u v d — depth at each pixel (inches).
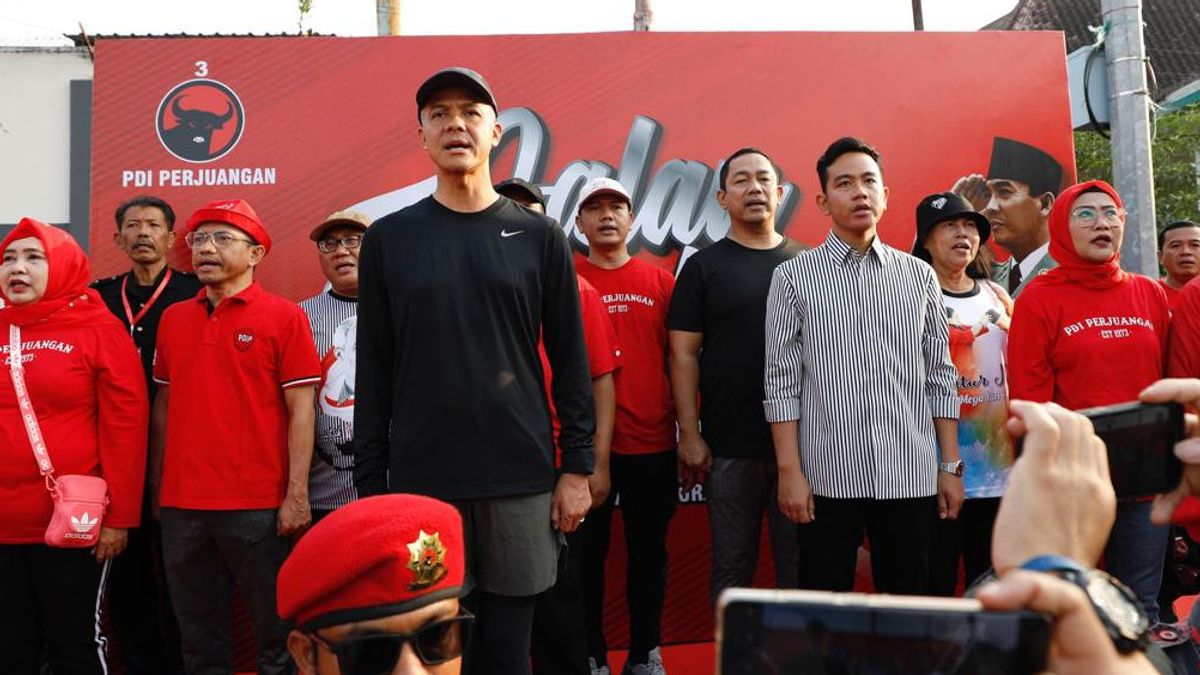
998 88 168.9
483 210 95.3
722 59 163.5
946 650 26.5
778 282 121.2
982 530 139.5
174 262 155.2
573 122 160.7
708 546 158.2
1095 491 33.9
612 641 156.6
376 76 159.3
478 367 90.4
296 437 124.8
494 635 91.1
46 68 434.0
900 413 115.3
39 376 120.1
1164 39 583.8
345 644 51.4
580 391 97.6
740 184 138.3
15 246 122.2
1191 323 128.3
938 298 122.0
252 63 157.8
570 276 98.2
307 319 130.6
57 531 114.7
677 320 138.5
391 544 51.3
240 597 150.3
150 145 156.0
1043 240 168.7
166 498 122.5
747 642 27.5
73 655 119.4
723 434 133.7
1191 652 67.3
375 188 158.6
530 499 91.7
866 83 166.1
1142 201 160.9
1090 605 28.5
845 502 115.5
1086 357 126.5
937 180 166.4
